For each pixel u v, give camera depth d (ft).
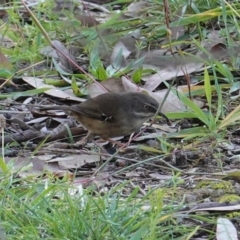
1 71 44.60
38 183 29.53
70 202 26.58
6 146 35.96
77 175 33.14
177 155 34.24
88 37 48.88
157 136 37.14
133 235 25.02
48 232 25.96
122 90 41.27
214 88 40.75
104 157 35.22
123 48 47.21
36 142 37.27
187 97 38.93
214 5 48.47
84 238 25.58
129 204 27.86
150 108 37.27
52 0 53.78
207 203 28.63
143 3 52.29
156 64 44.27
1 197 28.04
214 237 26.63
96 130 37.17
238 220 27.66
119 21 50.01
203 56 44.14
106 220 25.54
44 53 47.16
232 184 31.24
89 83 42.04
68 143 37.40
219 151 34.81
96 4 57.52
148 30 48.78
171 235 26.00
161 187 30.78
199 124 38.42
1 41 49.55
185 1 48.24
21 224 26.09
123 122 36.86
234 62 43.29
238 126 37.55
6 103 42.29
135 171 33.53
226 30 42.65
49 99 42.55
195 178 32.07
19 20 53.31
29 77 44.62
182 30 47.44
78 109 37.11
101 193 30.35
